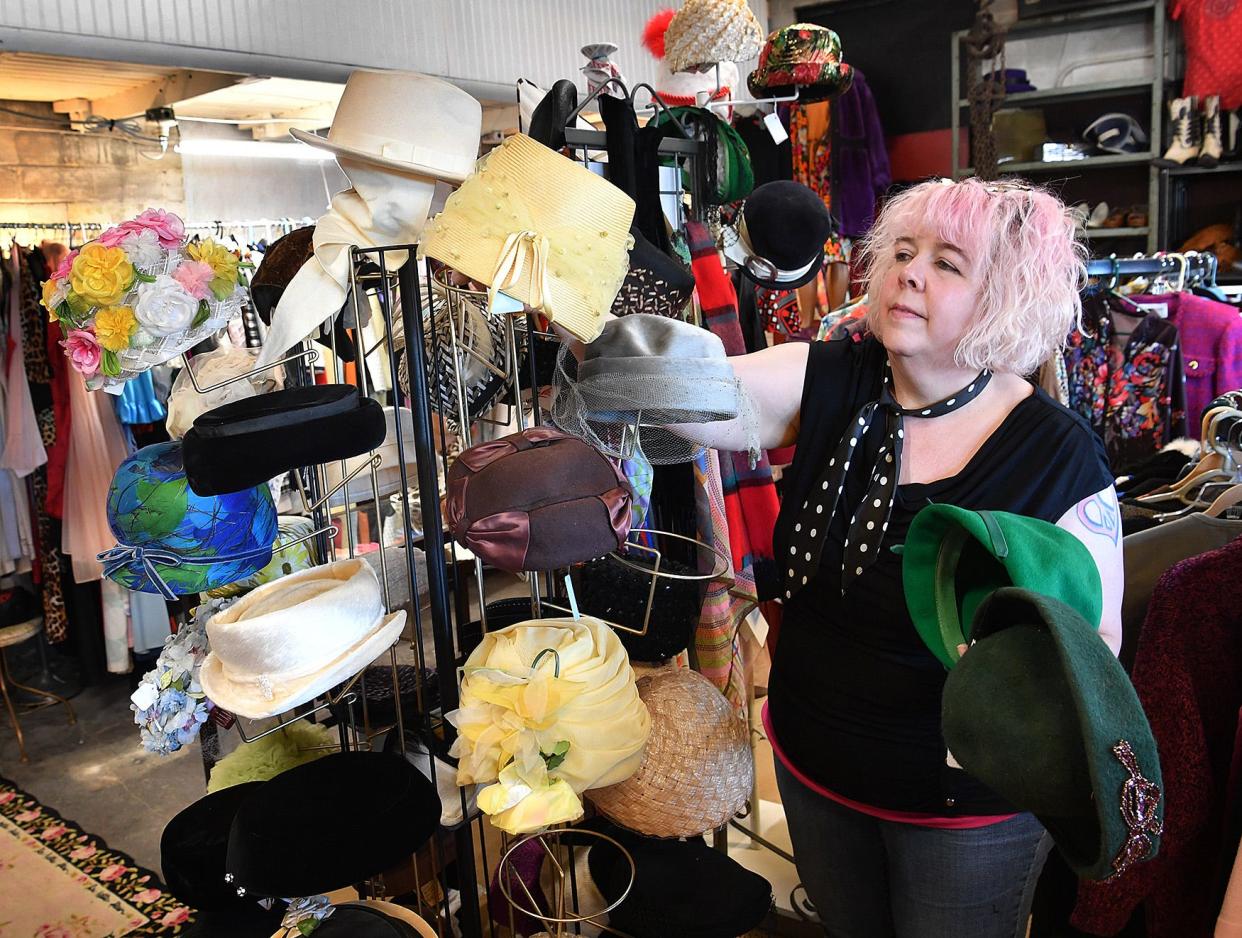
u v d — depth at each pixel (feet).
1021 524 3.41
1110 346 9.53
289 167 14.11
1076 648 2.81
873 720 4.32
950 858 4.30
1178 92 12.92
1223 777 4.38
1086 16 13.19
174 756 10.70
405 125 4.94
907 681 4.22
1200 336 9.32
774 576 5.82
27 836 9.19
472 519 4.00
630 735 4.19
